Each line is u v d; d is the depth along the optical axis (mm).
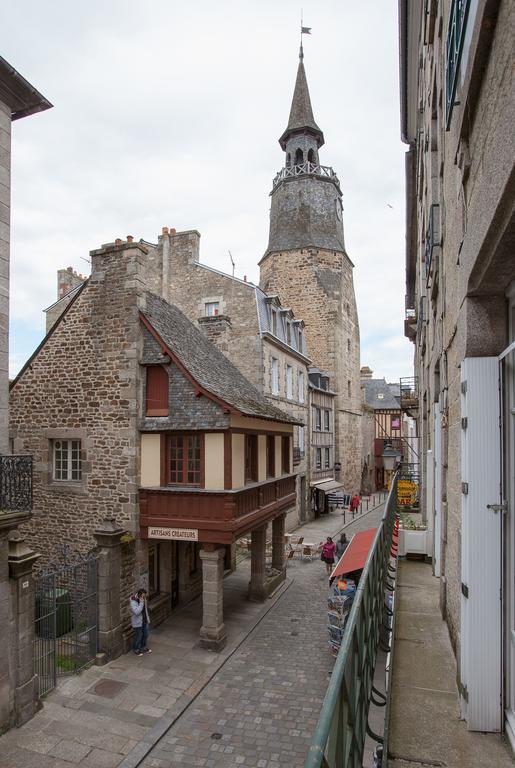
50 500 13062
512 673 2912
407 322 20656
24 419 13531
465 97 2857
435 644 4355
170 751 7934
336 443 33094
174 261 23922
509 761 2686
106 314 12852
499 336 3152
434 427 7824
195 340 15852
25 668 8500
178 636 12281
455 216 4070
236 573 17984
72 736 8164
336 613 11266
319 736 1377
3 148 8141
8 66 7668
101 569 10922
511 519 3020
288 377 25719
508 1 2025
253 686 9969
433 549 7871
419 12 9906
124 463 12367
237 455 12422
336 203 34531
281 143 35969
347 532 25438
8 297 8109
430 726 3059
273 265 33812
